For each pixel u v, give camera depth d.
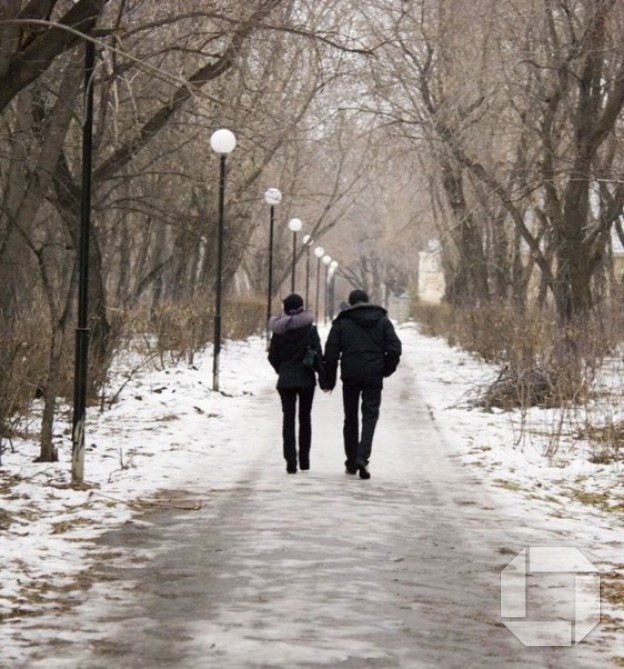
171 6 25.88
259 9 23.73
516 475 23.09
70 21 18.28
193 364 44.94
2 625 11.56
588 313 44.81
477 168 48.53
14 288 25.06
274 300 81.44
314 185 83.56
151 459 23.72
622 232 67.38
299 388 22.55
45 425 22.61
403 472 23.19
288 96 37.03
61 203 30.80
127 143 31.03
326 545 15.69
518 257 64.62
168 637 11.16
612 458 24.89
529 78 44.66
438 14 40.38
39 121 27.53
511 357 37.00
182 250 58.00
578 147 42.16
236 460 24.31
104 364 31.84
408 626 11.74
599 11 38.88
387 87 37.47
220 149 37.53
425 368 53.34
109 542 15.72
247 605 12.42
